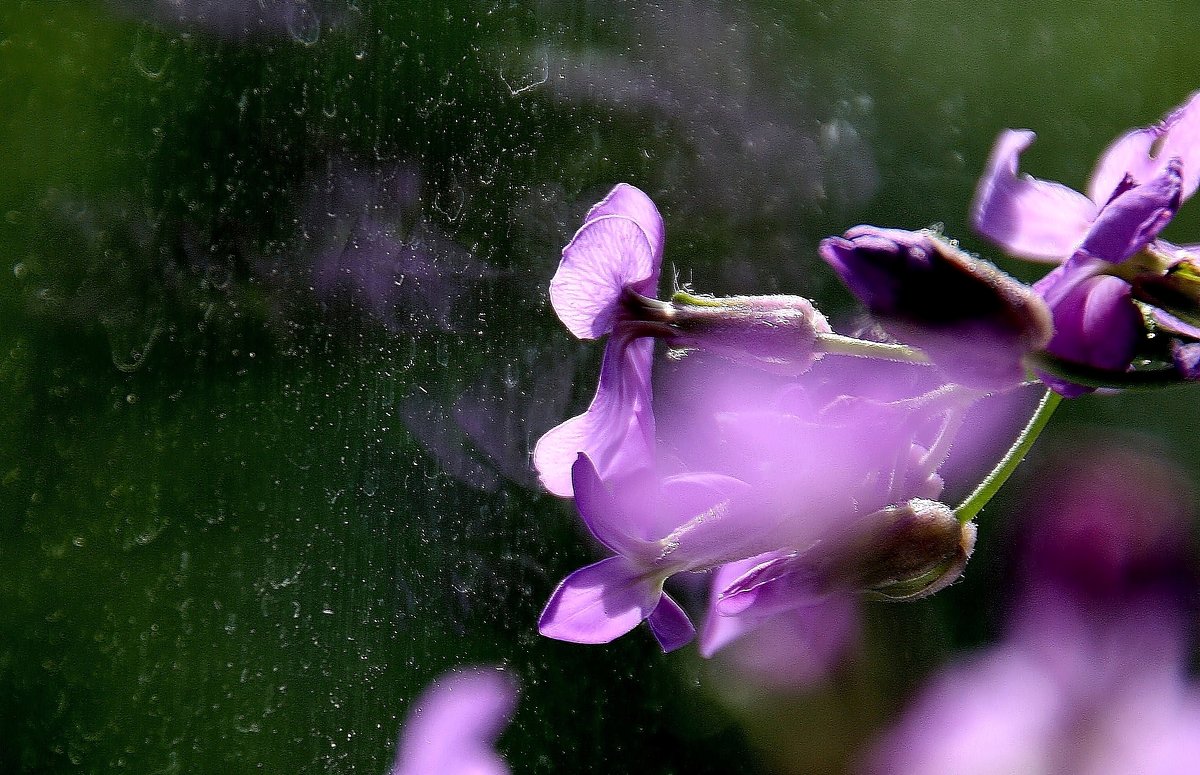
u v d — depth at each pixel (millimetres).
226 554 341
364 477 319
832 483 166
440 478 311
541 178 347
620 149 361
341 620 311
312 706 307
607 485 170
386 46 355
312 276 344
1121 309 161
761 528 166
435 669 296
